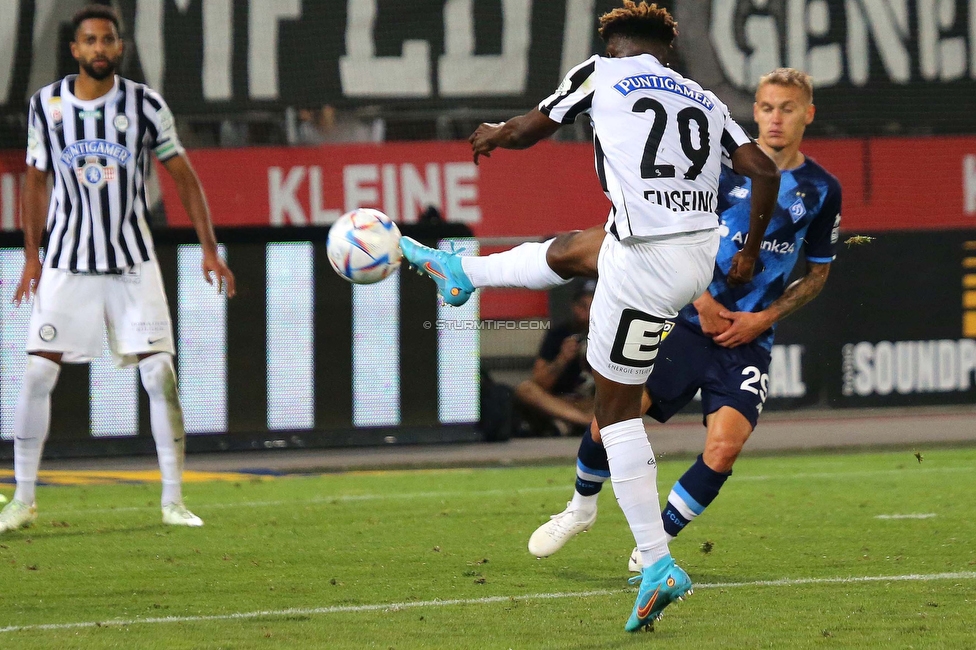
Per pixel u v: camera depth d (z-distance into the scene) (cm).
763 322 1573
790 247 1644
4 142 3931
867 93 4272
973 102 4312
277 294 3325
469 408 3450
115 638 1269
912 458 3081
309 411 3353
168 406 2056
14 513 2011
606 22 1351
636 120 1266
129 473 2998
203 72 4031
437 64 4112
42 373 1980
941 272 3978
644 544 1242
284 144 4066
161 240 3259
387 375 3397
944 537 1911
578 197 4131
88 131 1931
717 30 4166
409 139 4106
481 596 1485
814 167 1658
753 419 1577
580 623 1325
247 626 1323
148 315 1988
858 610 1384
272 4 4050
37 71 3938
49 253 1950
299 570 1667
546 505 2322
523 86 4147
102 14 1934
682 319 1606
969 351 4003
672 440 3556
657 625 1311
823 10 4222
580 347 3647
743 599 1452
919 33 4275
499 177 4109
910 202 4300
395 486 2667
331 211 4091
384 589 1534
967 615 1353
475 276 1568
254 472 3011
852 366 3962
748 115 4191
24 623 1350
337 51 4078
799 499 2356
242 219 4050
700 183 1275
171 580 1598
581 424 3641
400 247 1585
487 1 4106
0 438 3203
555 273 1524
